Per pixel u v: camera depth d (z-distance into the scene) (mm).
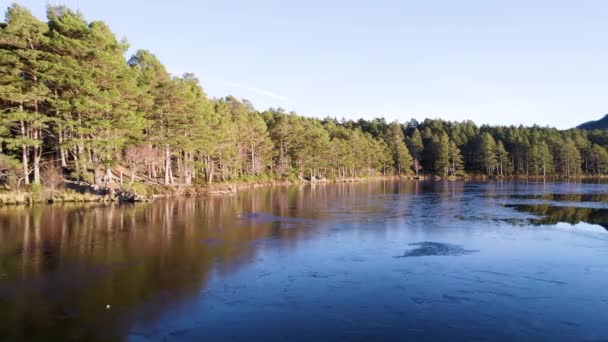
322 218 32844
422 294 14211
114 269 17062
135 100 47094
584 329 11422
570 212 37125
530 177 122812
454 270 17266
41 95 36781
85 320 11891
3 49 35938
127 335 10945
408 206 42594
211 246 21656
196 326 11523
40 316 12148
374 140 129750
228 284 15266
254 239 23719
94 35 38719
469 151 136875
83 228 26188
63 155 43844
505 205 43625
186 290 14539
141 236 24047
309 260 18906
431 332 11156
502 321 11930
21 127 39562
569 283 15492
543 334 11094
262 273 16734
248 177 78688
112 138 40906
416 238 24375
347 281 15695
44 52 36906
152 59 61312
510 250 21109
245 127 75188
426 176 127438
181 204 41750
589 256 19750
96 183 42250
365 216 34250
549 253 20406
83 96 37406
